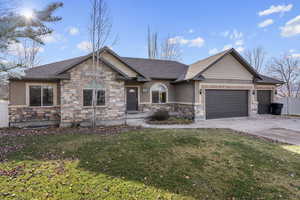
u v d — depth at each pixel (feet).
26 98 36.63
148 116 47.50
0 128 34.94
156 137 25.34
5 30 10.18
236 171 16.07
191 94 47.34
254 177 15.15
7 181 13.26
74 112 35.99
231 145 22.75
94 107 35.32
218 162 17.72
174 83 53.36
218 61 48.49
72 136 26.86
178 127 36.81
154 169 15.90
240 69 50.96
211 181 14.38
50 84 38.58
